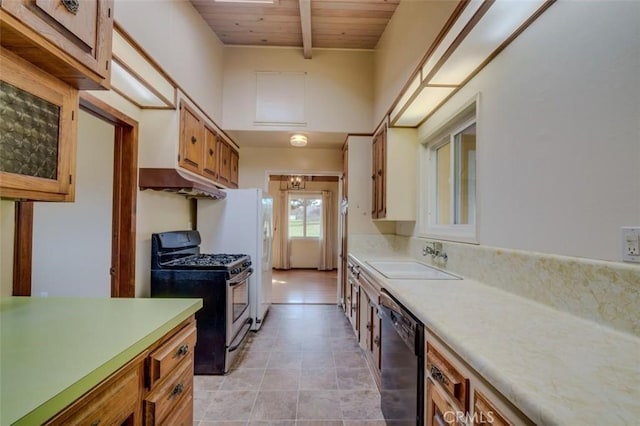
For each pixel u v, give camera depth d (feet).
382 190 10.03
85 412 2.37
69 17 3.10
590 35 3.35
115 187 7.45
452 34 4.75
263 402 6.55
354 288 10.36
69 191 3.57
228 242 10.92
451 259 6.67
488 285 5.24
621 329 2.97
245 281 9.78
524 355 2.54
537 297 4.09
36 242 7.73
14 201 4.43
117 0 5.46
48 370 2.39
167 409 3.57
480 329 3.16
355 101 12.21
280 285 19.17
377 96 11.46
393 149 9.53
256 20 10.18
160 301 4.35
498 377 2.24
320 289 17.99
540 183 4.09
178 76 8.00
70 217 7.81
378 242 12.27
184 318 3.94
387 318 5.48
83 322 3.47
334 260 25.85
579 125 3.49
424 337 3.91
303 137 12.57
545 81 4.02
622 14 2.99
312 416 6.09
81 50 3.26
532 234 4.24
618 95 3.02
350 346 9.48
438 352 3.46
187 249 9.59
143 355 3.15
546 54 4.00
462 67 5.56
